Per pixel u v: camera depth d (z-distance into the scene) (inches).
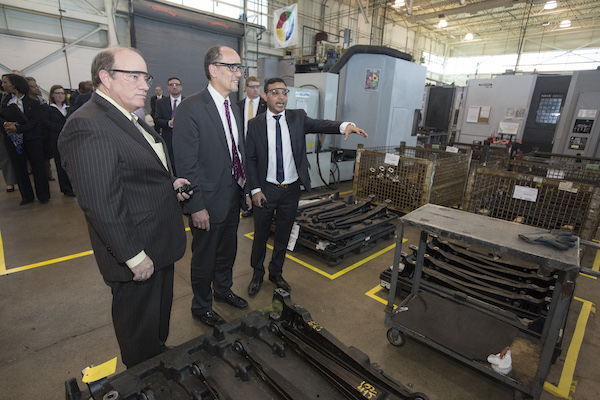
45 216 168.9
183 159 73.6
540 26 572.4
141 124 59.2
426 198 171.2
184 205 73.6
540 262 62.4
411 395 44.4
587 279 131.0
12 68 271.9
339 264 132.9
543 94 264.4
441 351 82.1
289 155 96.8
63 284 109.8
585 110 235.9
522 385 67.9
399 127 272.1
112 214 47.1
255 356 50.0
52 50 287.6
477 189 147.7
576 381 79.0
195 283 87.4
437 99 371.9
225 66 74.0
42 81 287.1
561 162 198.5
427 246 119.2
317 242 133.9
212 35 372.8
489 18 555.8
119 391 42.3
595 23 529.3
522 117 276.4
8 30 265.4
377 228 152.9
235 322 56.8
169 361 47.5
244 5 373.4
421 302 93.9
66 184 199.6
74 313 95.6
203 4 361.7
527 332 84.1
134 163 51.0
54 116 185.2
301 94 209.5
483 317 87.8
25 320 91.8
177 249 62.0
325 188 243.8
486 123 297.3
